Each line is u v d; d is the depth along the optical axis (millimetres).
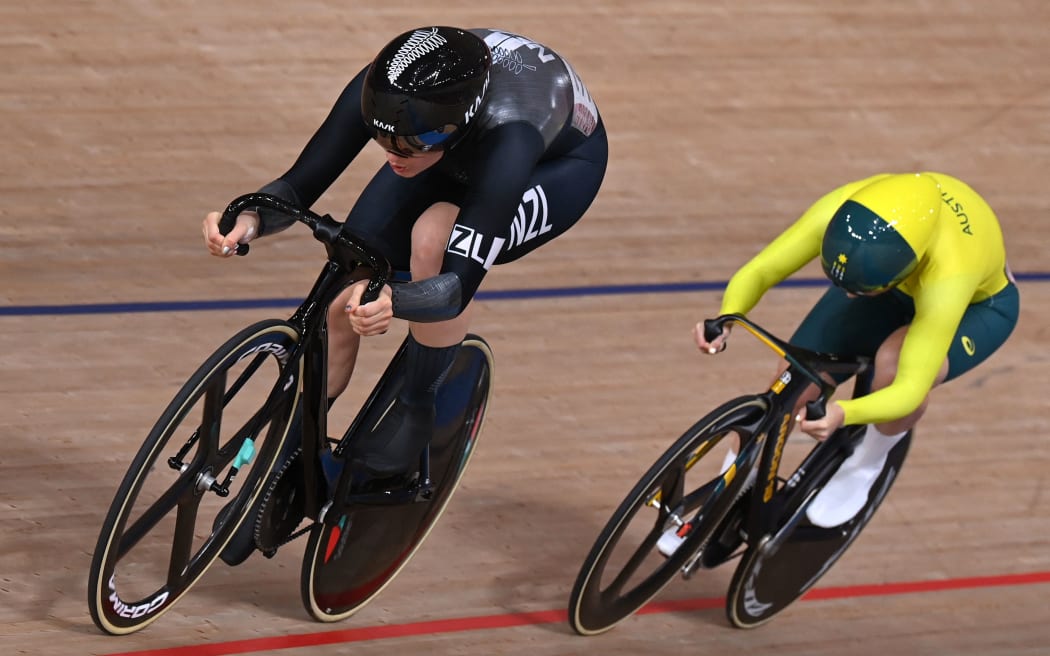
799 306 15289
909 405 8609
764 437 9164
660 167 17453
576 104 8594
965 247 8781
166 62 17062
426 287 7359
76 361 11922
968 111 20203
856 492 10195
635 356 13781
